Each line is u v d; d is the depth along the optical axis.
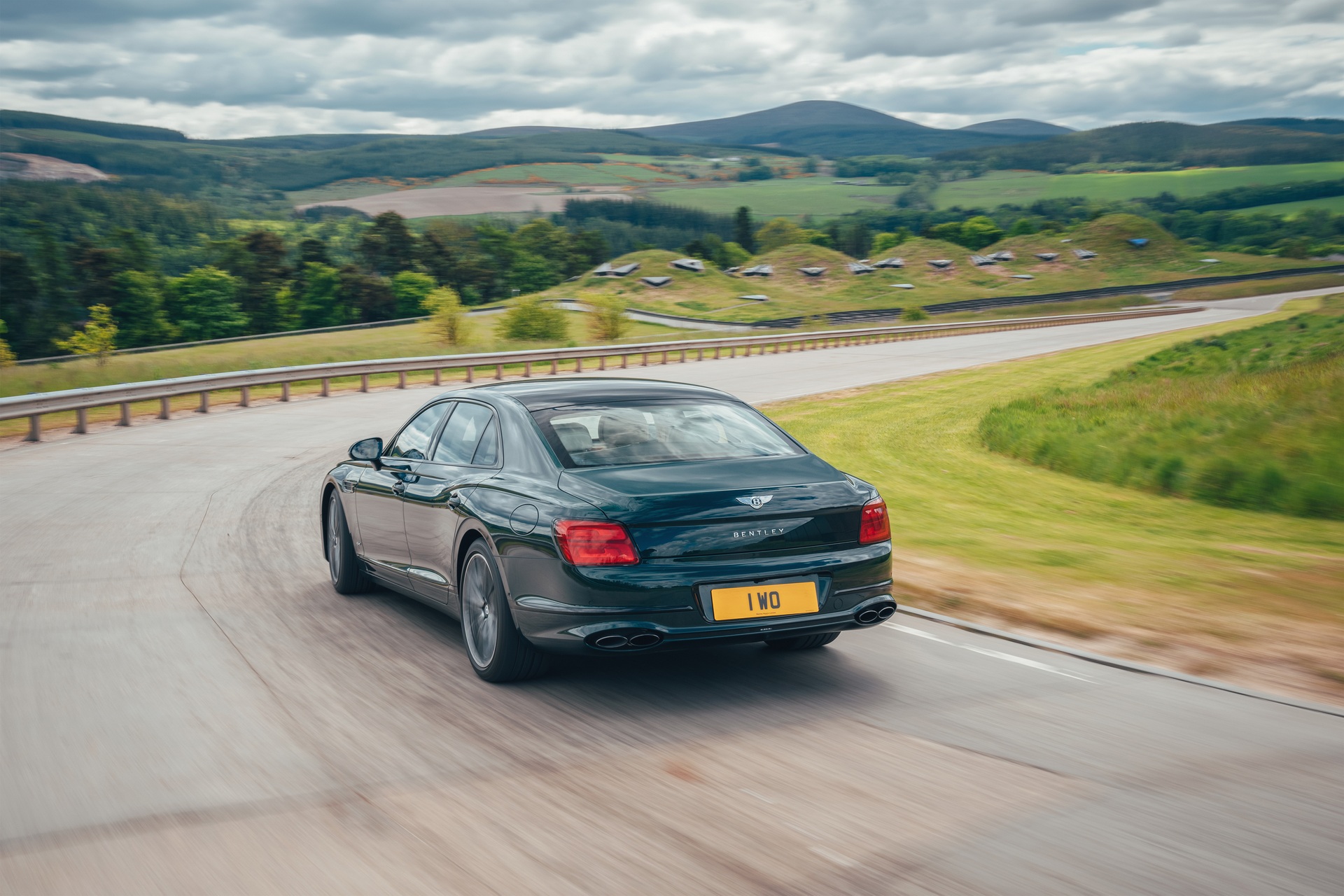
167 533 10.05
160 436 19.17
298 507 11.61
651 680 5.39
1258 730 4.58
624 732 4.59
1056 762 4.18
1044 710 4.87
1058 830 3.53
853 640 6.20
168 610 6.98
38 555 8.93
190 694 5.14
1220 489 14.27
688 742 4.45
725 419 5.73
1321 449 14.90
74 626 6.51
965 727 4.62
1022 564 8.85
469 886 3.17
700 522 4.79
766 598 4.86
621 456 5.23
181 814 3.72
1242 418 17.89
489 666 5.25
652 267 136.12
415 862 3.34
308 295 150.38
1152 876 3.20
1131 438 17.77
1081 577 8.23
